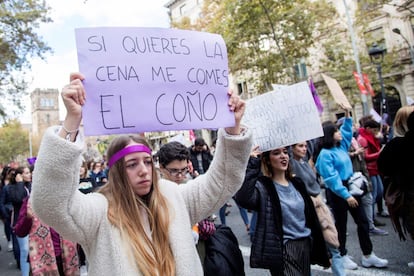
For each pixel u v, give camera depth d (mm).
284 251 2467
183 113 1641
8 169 6793
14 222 5438
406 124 3189
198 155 6938
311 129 2662
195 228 2121
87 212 1356
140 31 1621
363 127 6004
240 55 15828
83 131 1385
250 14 13891
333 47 19594
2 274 5402
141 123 1537
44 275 3146
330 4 17938
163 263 1357
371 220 5078
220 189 1648
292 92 2717
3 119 13164
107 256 1330
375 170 5715
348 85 19688
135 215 1416
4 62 11242
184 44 1721
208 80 1746
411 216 3008
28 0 10859
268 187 2535
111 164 1493
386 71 19609
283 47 16500
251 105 2766
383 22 21516
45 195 1226
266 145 2646
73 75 1413
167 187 1622
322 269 4039
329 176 3703
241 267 2184
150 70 1604
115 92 1508
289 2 13938
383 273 3643
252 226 5145
